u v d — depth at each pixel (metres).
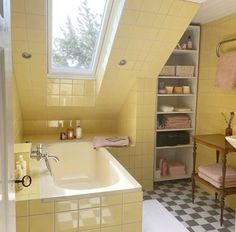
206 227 2.49
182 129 3.49
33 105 3.22
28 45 2.34
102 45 2.82
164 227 2.41
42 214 1.70
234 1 2.47
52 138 3.38
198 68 3.44
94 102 3.36
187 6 2.23
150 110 3.25
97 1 2.44
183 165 3.69
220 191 2.54
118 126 3.77
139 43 2.55
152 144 3.32
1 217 0.80
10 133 0.95
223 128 3.04
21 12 2.03
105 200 1.81
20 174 1.75
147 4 2.14
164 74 3.30
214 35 3.13
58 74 3.09
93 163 3.22
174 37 2.56
